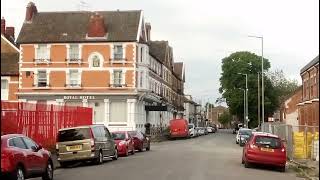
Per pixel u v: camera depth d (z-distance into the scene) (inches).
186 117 4955.7
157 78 2989.7
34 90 2401.6
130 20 2458.2
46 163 681.0
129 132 1448.1
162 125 3164.4
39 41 2400.3
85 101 2378.2
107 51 2383.1
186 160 1087.6
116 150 1127.0
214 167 923.4
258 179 740.0
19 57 2468.0
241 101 3659.0
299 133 1143.6
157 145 1940.2
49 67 2402.8
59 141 979.9
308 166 960.9
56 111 1237.7
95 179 702.5
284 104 3078.2
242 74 3582.7
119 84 2373.3
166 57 3412.9
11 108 965.2
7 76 2466.8
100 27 2399.1
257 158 924.6
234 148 1699.1
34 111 1084.5
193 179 701.3
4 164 561.9
